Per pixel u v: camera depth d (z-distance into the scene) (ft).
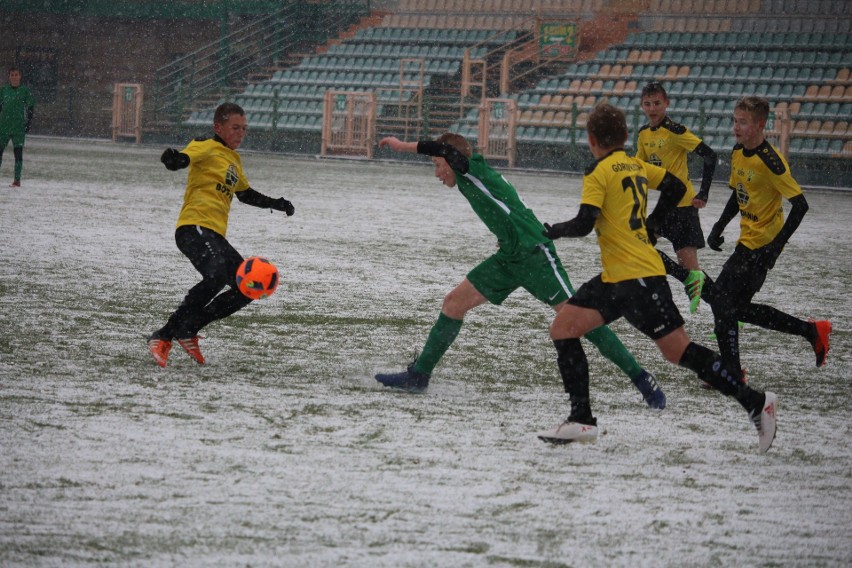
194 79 367.86
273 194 172.45
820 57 286.25
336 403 47.98
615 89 297.74
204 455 38.68
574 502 35.19
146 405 45.93
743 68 290.15
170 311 70.23
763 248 57.77
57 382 49.60
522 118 295.28
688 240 72.90
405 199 176.04
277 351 59.72
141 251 98.53
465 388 52.60
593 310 42.19
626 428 45.78
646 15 322.14
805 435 45.78
